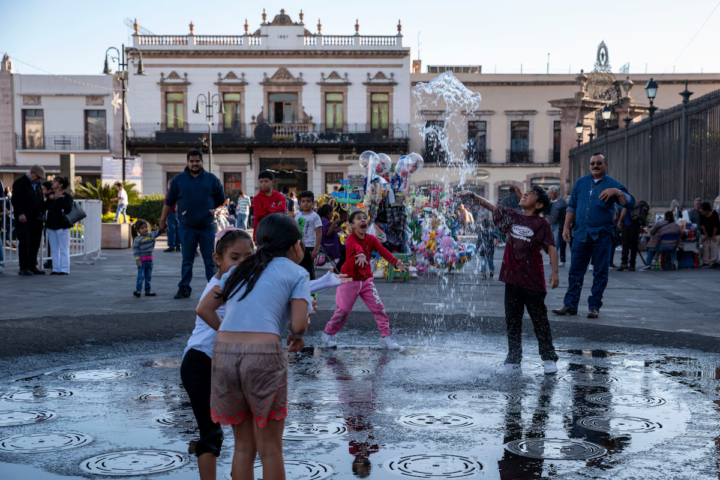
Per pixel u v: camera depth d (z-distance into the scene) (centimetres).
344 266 651
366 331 747
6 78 4200
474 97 4416
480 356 625
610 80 3012
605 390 498
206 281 1202
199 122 4353
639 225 1487
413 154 1371
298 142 4259
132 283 1151
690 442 379
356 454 359
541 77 4394
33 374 545
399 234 1320
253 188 4391
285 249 315
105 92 4241
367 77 4347
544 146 4425
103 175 3403
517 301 577
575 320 812
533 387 507
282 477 299
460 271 1492
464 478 325
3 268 1334
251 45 4356
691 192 1678
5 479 321
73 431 398
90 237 1535
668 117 1806
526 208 578
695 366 582
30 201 1222
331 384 515
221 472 339
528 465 342
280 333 305
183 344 670
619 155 2258
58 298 957
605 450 365
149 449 367
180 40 4334
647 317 839
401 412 438
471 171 4428
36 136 4247
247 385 292
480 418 425
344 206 1416
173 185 959
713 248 1545
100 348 643
